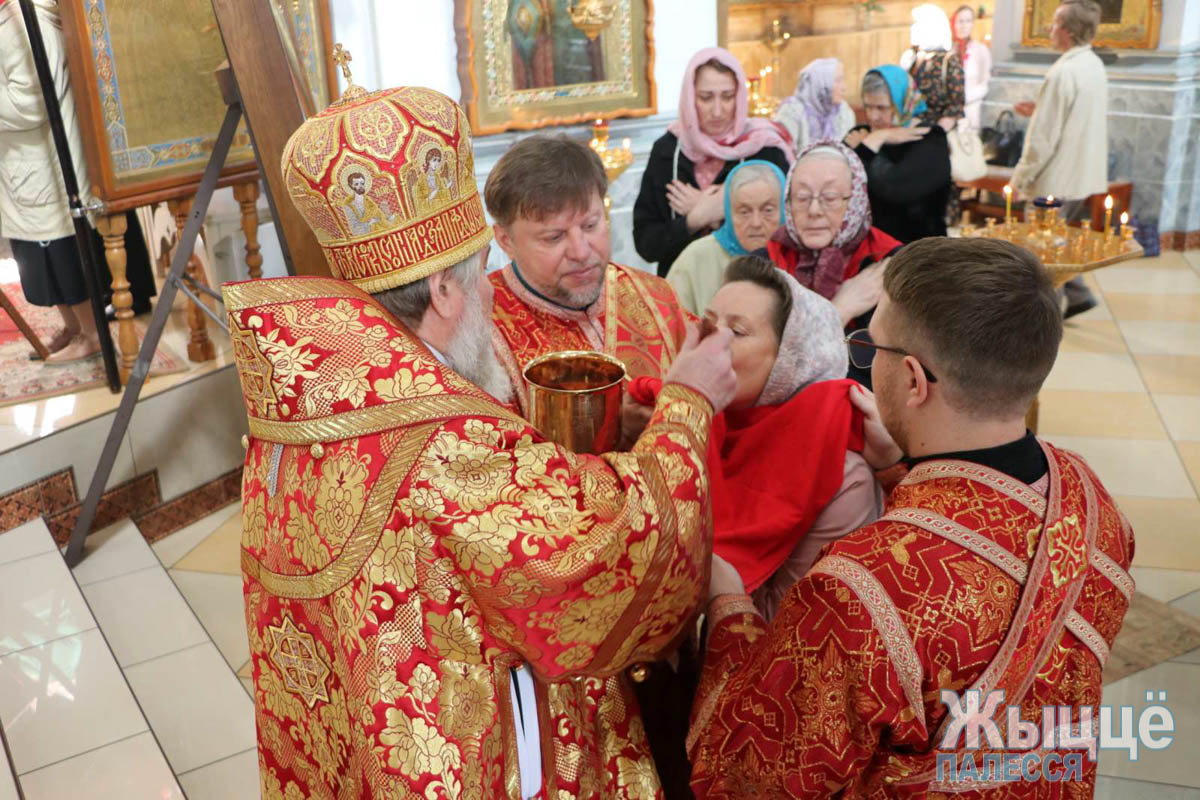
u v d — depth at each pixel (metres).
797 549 1.67
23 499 3.53
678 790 1.51
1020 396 1.07
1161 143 7.07
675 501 1.15
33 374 4.06
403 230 1.19
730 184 2.91
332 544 1.12
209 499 4.07
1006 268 1.06
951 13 8.40
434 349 1.26
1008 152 7.84
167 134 3.69
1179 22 6.89
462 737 1.12
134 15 3.53
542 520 1.09
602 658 1.17
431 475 1.09
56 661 2.90
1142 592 3.29
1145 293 6.37
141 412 3.81
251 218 4.10
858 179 2.62
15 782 2.35
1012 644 1.04
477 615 1.13
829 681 1.04
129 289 4.33
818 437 1.60
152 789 2.41
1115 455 4.31
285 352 1.13
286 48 2.81
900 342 1.11
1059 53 7.66
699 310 3.02
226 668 2.99
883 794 1.10
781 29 8.64
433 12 4.70
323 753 1.21
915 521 1.07
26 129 3.81
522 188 1.65
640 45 5.26
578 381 1.40
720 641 1.28
